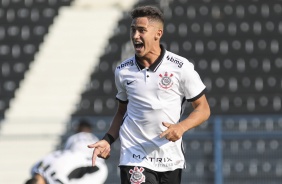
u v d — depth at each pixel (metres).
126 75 16.73
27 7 61.34
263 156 42.12
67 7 62.00
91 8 61.88
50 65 55.66
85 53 56.53
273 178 41.94
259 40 55.75
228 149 42.09
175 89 16.45
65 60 55.94
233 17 58.00
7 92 53.19
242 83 51.94
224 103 50.06
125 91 17.06
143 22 16.11
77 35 58.50
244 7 59.06
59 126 44.41
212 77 52.25
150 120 16.53
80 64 55.50
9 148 45.84
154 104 16.41
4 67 55.56
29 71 55.31
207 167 41.72
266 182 42.03
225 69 53.00
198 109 16.48
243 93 51.03
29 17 60.50
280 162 41.88
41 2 62.03
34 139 42.69
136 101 16.62
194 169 41.78
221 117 41.84
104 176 23.77
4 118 49.97
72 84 53.47
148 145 16.67
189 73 16.39
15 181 45.59
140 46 16.22
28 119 44.88
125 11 60.94
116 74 16.98
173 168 16.83
